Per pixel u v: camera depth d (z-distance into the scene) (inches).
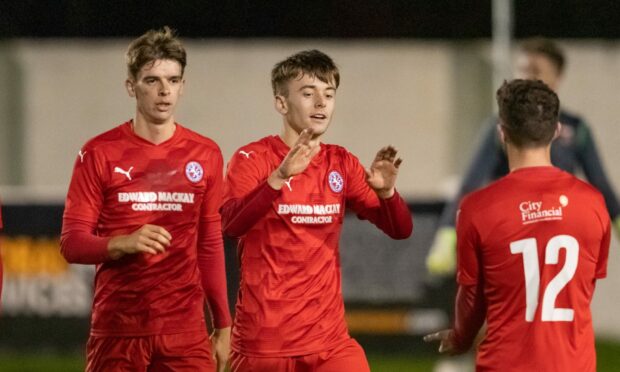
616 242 1892.2
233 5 2244.1
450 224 1039.6
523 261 645.9
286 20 2246.6
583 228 650.8
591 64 2022.6
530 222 648.4
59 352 1487.5
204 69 2039.9
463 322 673.0
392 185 733.3
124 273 741.9
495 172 1017.5
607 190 1005.8
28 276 1483.8
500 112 665.0
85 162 739.4
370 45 2046.0
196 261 763.4
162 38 735.7
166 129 751.7
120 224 743.7
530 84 662.5
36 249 1485.0
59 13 2196.1
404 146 2034.9
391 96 2039.9
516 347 643.5
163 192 746.2
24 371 1395.2
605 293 1894.7
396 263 1470.2
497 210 651.5
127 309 745.6
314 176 740.7
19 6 2192.4
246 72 2042.3
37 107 2027.6
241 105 2039.9
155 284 745.0
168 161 748.6
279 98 744.3
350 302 1471.5
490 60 2027.6
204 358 761.6
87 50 2041.1
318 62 732.0
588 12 2203.5
